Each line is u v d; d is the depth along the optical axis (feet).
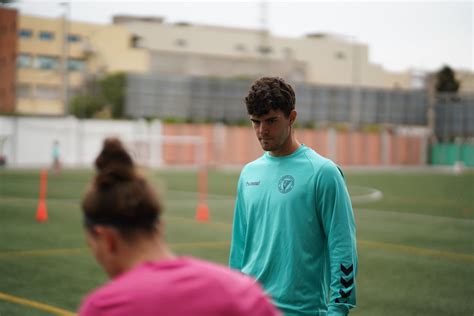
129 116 164.25
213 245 39.83
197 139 157.48
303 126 184.85
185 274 6.21
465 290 28.73
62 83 179.01
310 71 253.03
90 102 170.81
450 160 195.62
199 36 235.40
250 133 167.84
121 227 6.13
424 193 87.20
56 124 142.82
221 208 62.28
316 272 12.44
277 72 243.60
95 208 6.13
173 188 86.22
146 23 229.86
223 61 234.79
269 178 12.85
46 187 81.46
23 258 34.06
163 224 6.45
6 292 26.61
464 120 193.77
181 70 228.43
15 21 178.19
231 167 156.87
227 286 6.28
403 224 53.01
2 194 71.05
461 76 220.64
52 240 40.19
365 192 88.33
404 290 28.55
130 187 6.10
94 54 197.98
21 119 139.03
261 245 12.75
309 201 12.42
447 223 54.03
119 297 6.04
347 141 185.78
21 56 185.37
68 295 26.30
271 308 6.58
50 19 189.06
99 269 31.53
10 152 137.90
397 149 194.80
